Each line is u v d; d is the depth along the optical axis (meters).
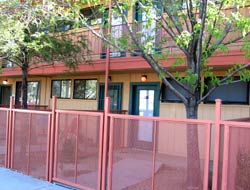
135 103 11.69
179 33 6.15
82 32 10.96
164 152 5.00
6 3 7.93
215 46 5.93
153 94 11.15
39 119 6.98
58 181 6.45
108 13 8.24
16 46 8.23
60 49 9.27
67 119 6.40
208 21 5.65
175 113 10.44
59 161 6.49
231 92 9.23
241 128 4.27
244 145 4.25
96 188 5.79
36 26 8.80
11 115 7.76
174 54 7.83
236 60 7.95
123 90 11.98
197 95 6.00
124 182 5.43
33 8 7.85
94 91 12.99
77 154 6.16
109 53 10.84
